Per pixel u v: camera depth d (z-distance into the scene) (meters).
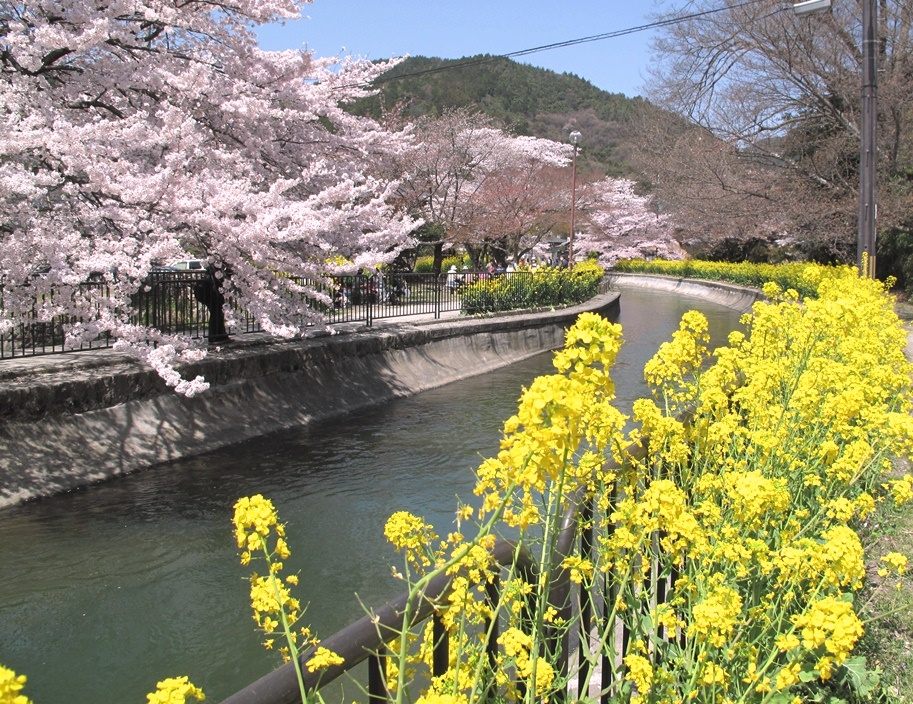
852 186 22.98
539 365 16.70
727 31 23.48
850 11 21.22
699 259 48.06
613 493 2.75
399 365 13.57
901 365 6.03
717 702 2.10
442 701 1.51
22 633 4.98
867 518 4.01
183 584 5.68
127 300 8.28
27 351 9.40
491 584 2.14
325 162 11.96
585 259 50.25
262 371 10.52
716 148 25.36
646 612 2.54
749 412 4.12
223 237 9.38
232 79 10.84
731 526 2.63
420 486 7.89
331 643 1.62
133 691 4.41
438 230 29.59
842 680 2.72
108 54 9.85
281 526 1.94
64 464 7.57
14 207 7.73
